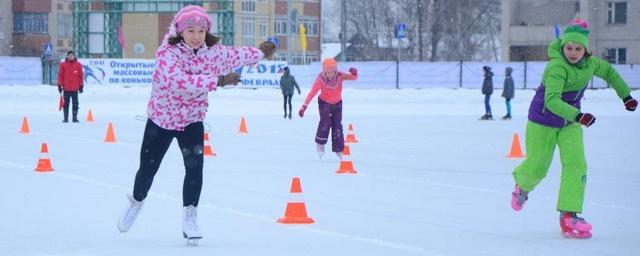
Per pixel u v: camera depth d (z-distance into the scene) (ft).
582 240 29.30
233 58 27.55
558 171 50.75
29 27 271.90
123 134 78.54
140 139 72.79
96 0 193.06
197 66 27.07
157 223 31.91
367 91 158.51
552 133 30.17
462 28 255.50
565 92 29.99
